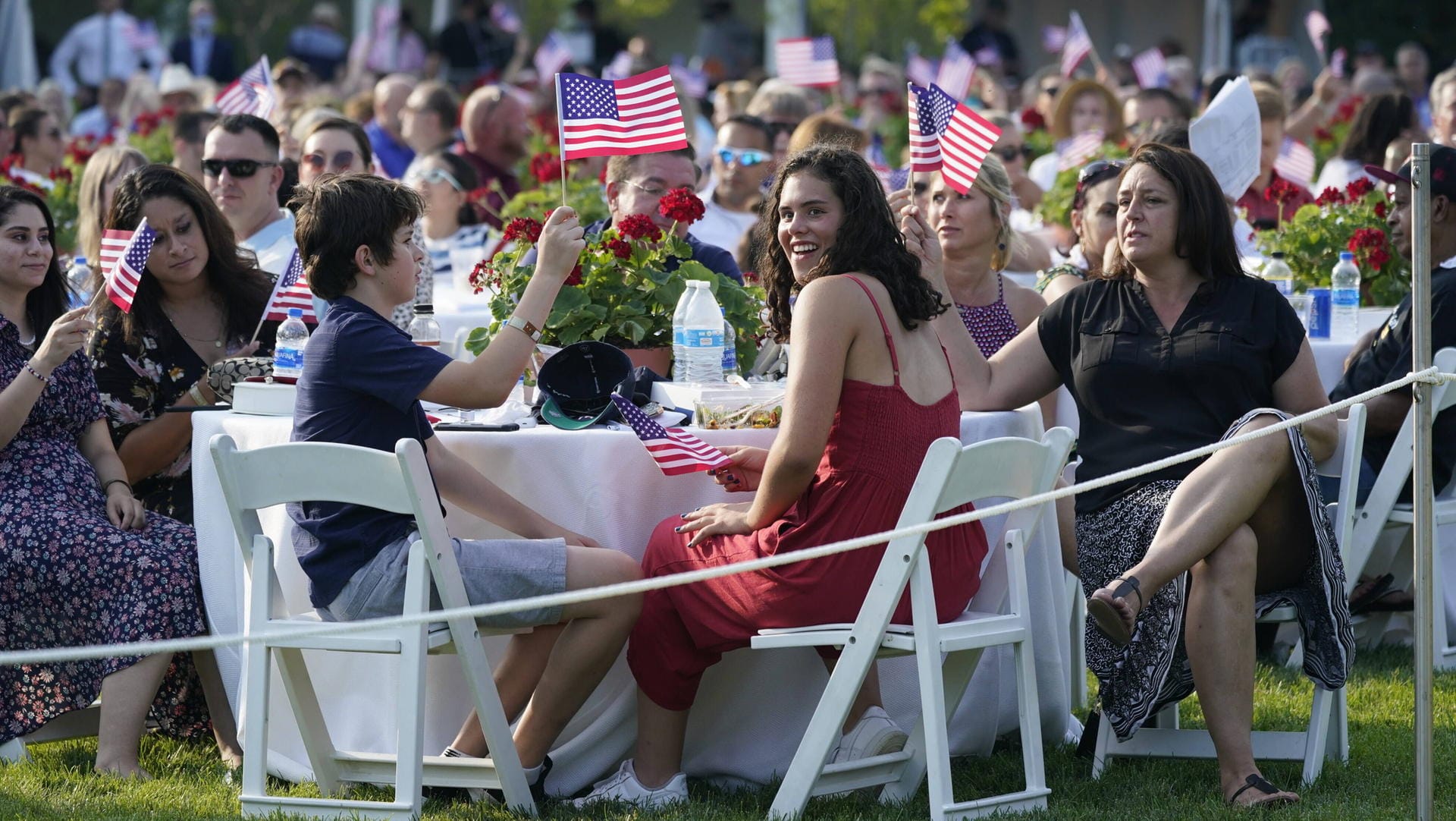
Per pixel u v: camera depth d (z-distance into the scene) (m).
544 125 44.12
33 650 15.04
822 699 12.70
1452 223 18.66
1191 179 14.45
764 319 16.50
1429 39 79.81
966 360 15.26
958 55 46.03
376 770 13.52
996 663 14.72
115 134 48.34
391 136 38.62
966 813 12.59
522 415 14.68
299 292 16.34
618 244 15.52
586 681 13.30
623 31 105.25
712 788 14.34
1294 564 13.82
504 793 13.19
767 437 13.84
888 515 12.84
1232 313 14.42
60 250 28.28
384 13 72.94
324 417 13.09
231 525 14.47
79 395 15.94
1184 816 12.95
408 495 12.25
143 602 14.63
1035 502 11.91
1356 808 13.00
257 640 11.21
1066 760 14.94
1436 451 18.14
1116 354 14.59
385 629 12.59
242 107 29.77
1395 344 18.03
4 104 37.12
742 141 28.48
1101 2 95.56
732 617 13.09
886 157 46.03
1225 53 72.12
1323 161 40.88
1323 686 13.72
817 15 93.19
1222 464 13.25
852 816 13.11
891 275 13.12
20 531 14.83
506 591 12.84
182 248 16.69
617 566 13.16
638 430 13.13
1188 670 13.82
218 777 14.66
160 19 93.31
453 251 25.94
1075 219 20.12
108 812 13.42
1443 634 18.39
